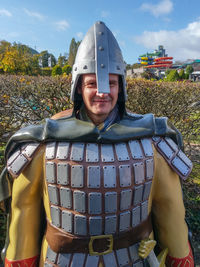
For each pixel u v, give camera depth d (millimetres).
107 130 1006
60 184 984
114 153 981
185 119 3518
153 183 1103
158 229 1201
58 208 1026
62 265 1043
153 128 1057
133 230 1061
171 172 1111
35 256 1148
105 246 1027
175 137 1157
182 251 1154
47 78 4016
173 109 3814
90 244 1015
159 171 1088
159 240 1221
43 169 1048
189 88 4289
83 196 960
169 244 1165
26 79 4059
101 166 959
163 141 1104
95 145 982
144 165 1019
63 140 983
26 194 1079
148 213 1131
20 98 4027
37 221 1142
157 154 1083
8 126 3477
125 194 982
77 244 1025
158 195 1129
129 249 1068
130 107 4398
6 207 1243
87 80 977
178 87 4262
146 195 1061
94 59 954
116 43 1022
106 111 998
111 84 995
